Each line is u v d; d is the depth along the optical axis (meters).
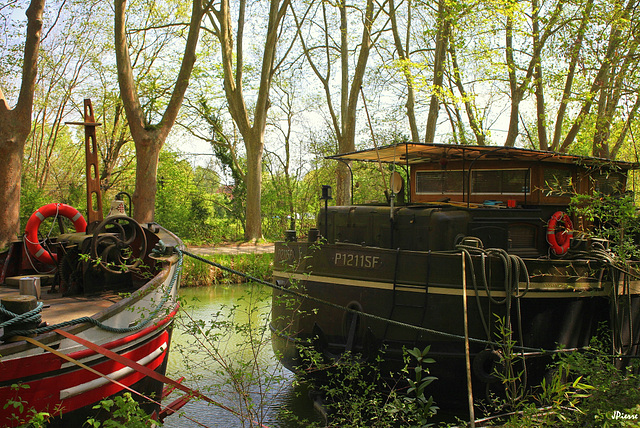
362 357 6.95
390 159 9.82
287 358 7.95
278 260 8.52
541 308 6.93
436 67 18.38
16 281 6.87
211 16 26.41
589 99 14.22
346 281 7.26
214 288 18.08
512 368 6.34
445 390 6.84
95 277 6.30
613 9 13.17
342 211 8.62
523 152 7.50
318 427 6.60
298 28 27.02
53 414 4.18
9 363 4.03
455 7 15.15
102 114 30.69
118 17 18.95
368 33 20.59
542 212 8.07
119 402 4.22
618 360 7.50
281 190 35.75
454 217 7.16
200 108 34.22
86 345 4.36
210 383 7.94
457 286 6.66
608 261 7.04
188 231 32.22
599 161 8.12
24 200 24.95
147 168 20.62
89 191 7.37
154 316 5.36
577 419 4.80
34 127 30.66
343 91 25.55
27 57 16.34
